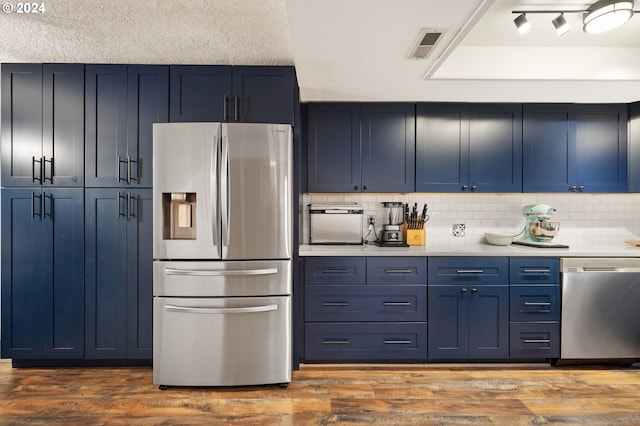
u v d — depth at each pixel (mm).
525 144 3408
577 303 3035
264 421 2227
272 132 2619
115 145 2834
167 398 2486
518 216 3699
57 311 2818
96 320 2826
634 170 3373
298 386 2684
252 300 2600
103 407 2367
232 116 2811
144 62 2812
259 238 2611
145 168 2832
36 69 2826
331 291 3064
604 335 3025
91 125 2830
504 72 2828
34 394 2521
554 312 3049
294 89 2867
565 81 2869
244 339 2590
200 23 2268
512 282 3059
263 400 2475
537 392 2598
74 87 2830
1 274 2811
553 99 3312
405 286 3064
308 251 3082
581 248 3404
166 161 2584
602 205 3670
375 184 3406
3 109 2822
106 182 2830
